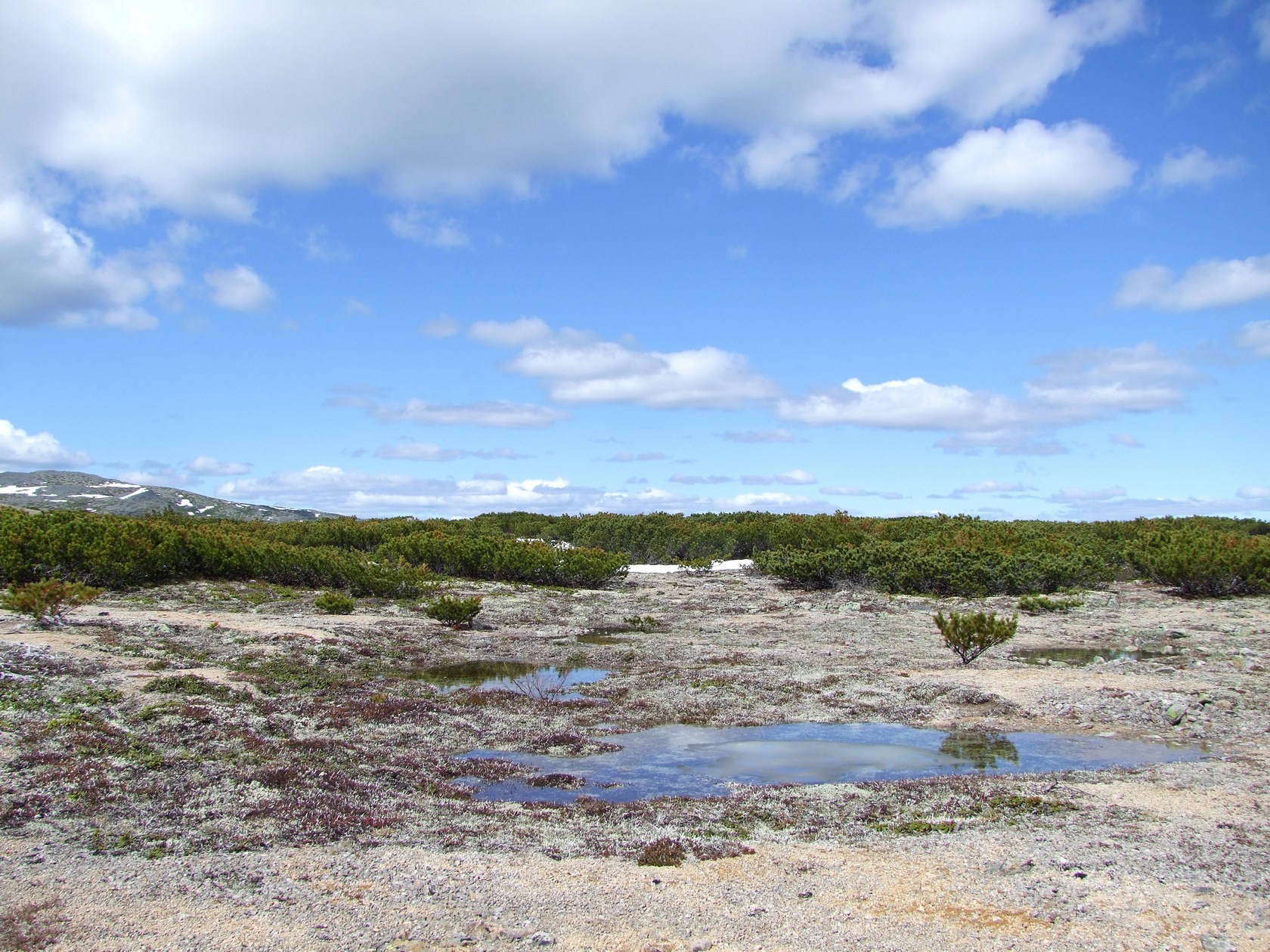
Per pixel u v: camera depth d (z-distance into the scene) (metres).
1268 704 16.97
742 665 22.45
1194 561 34.09
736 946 7.00
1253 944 7.13
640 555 58.34
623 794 12.18
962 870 8.79
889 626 29.03
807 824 10.49
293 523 56.03
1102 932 7.34
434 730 15.35
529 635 27.20
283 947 6.61
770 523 58.38
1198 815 10.67
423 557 42.41
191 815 9.71
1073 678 19.33
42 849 8.39
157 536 32.00
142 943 6.54
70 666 16.25
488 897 7.84
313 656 21.11
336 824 9.77
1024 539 45.38
